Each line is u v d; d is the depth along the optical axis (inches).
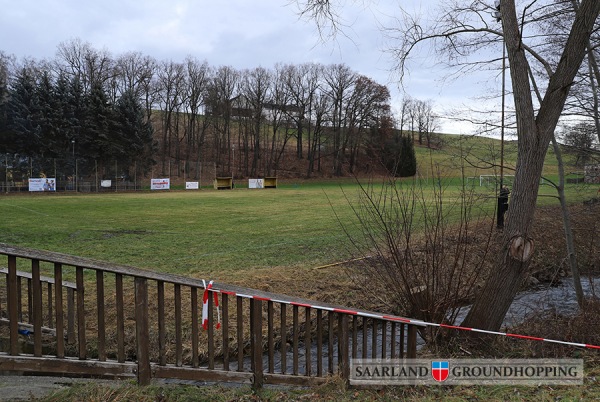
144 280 146.1
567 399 161.9
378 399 167.9
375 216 276.8
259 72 2842.0
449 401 163.5
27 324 271.4
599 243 414.3
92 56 2632.9
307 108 2913.4
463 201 245.9
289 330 309.1
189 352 267.3
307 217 930.7
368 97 2427.4
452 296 233.8
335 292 376.2
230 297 364.2
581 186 402.6
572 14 306.0
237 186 2422.5
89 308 331.6
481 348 229.1
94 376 195.9
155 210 1094.4
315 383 181.3
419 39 285.9
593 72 335.9
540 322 267.9
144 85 2778.1
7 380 170.2
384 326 195.0
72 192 1865.2
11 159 1819.6
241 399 156.2
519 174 229.8
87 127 2102.6
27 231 716.7
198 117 2940.5
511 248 227.1
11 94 2007.9
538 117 229.3
